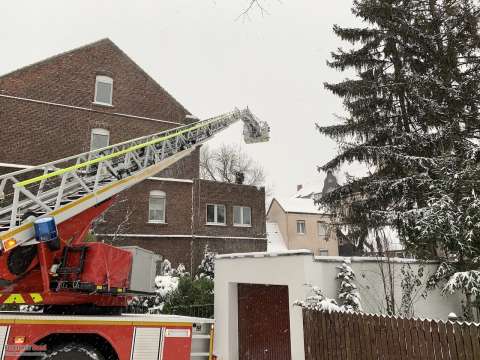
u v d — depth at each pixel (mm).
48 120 18438
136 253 7031
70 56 19750
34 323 5316
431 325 5371
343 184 13922
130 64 21250
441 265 9047
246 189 22594
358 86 13836
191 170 21516
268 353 9609
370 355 6070
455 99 11859
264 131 17766
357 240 13172
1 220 6020
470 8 12352
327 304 7039
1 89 17781
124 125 20219
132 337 5762
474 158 10180
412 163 11523
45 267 5551
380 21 13828
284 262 8578
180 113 21969
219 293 10766
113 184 7102
